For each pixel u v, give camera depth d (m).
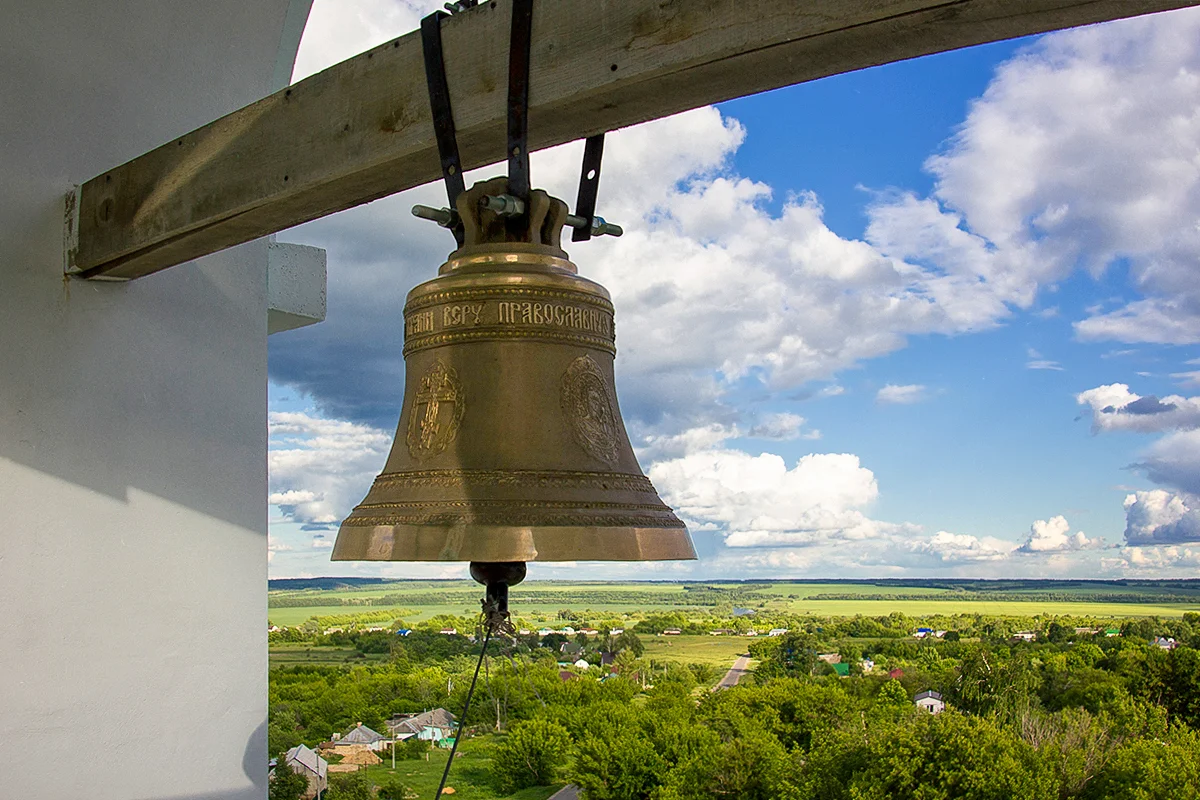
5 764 2.74
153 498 3.03
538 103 1.73
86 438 2.90
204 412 3.16
